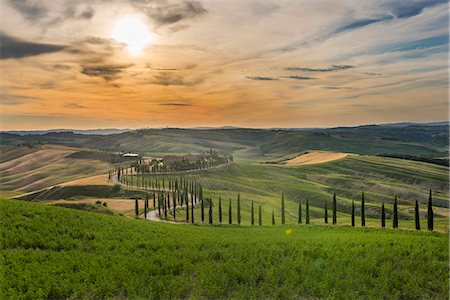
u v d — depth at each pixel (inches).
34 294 768.3
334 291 797.2
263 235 2177.7
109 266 973.8
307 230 2908.5
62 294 789.9
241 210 6796.3
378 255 1086.4
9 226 1253.1
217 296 789.9
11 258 964.0
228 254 1106.1
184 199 7357.3
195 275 928.3
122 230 1546.5
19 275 852.6
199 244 1318.9
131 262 1002.7
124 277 876.0
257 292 797.9
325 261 1023.0
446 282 858.8
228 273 913.5
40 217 1451.8
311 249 1176.2
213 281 856.3
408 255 1105.4
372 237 1651.1
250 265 973.2
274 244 1336.1
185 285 839.1
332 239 1539.1
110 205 6732.3
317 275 905.5
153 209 6259.8
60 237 1250.0
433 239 1446.9
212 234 1991.9
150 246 1253.1
